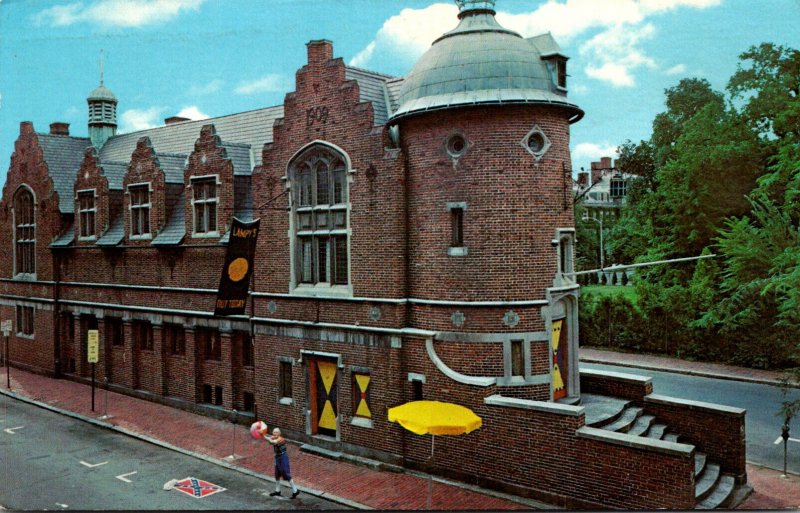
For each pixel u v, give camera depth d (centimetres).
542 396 1706
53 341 3123
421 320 1773
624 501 1407
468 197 1709
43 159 3222
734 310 3119
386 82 2170
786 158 2891
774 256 2797
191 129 3106
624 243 4378
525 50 1759
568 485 1483
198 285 2408
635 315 3656
